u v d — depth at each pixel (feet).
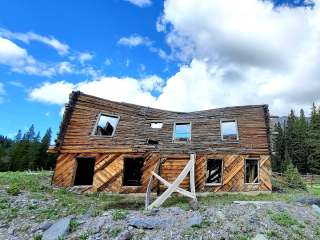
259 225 33.83
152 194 60.95
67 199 49.42
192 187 51.47
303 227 34.83
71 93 67.82
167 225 33.04
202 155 65.41
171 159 64.95
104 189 61.36
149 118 72.33
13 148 232.12
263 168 65.82
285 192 71.87
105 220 34.37
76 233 31.01
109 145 64.95
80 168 76.38
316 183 135.44
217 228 32.27
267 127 69.10
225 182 63.87
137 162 80.53
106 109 69.77
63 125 65.16
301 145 226.58
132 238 29.91
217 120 70.59
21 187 53.16
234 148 66.64
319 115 264.52
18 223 34.91
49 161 214.28
